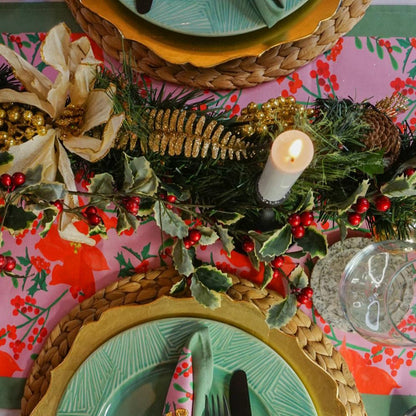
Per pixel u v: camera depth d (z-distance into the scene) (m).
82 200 0.67
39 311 0.67
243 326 0.62
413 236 0.65
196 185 0.61
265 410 0.62
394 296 0.62
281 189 0.51
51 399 0.60
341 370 0.64
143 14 0.59
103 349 0.60
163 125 0.54
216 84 0.66
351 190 0.62
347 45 0.70
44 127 0.51
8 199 0.45
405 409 0.67
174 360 0.62
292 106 0.57
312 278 0.68
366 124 0.57
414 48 0.71
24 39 0.69
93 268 0.68
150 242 0.68
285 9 0.58
